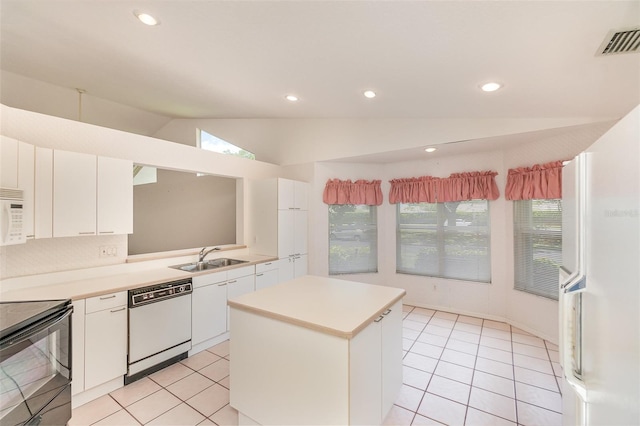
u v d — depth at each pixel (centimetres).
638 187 60
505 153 365
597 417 85
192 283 283
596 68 167
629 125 65
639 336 59
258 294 208
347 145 405
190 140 512
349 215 460
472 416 199
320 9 140
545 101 231
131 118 463
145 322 244
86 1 159
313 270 440
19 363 134
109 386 225
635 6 110
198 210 550
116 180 251
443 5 124
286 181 403
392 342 198
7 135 209
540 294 325
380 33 154
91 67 259
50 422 152
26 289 220
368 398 163
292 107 345
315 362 153
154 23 174
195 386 234
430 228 430
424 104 274
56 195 215
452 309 412
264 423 174
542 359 276
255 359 179
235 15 155
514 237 358
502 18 128
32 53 234
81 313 208
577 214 108
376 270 467
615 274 73
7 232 179
